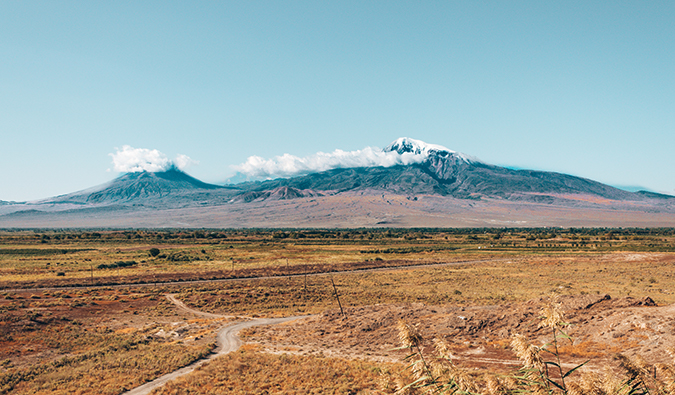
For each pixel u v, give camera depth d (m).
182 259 153.38
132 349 48.47
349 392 31.58
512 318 47.91
